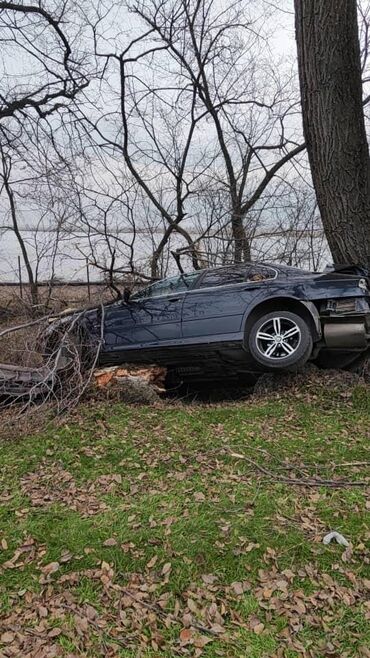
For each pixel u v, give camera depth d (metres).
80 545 3.54
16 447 5.37
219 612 2.90
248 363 7.39
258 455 4.96
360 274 6.79
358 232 7.13
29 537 3.65
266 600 2.99
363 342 6.63
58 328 7.15
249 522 3.73
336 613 2.87
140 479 4.57
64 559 3.39
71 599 3.03
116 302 7.62
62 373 6.84
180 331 7.11
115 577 3.22
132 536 3.61
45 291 10.69
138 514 3.93
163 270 11.24
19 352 7.70
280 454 4.98
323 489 4.23
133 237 9.30
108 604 2.99
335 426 5.69
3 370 6.71
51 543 3.58
